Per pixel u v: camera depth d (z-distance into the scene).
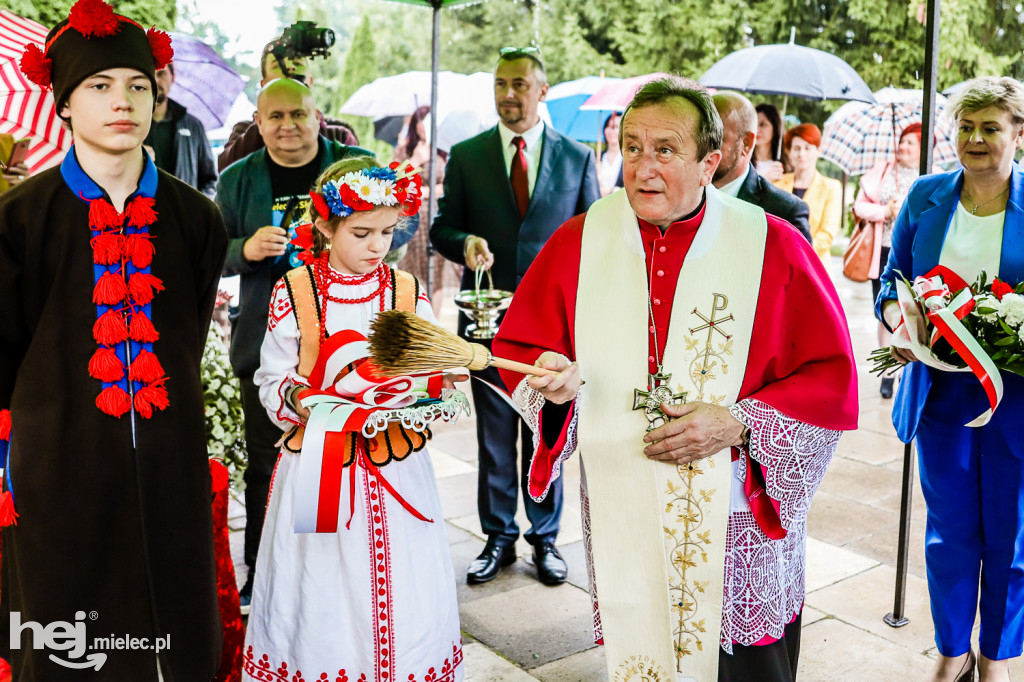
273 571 2.46
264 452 3.43
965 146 2.68
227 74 5.98
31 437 2.15
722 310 2.17
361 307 2.51
